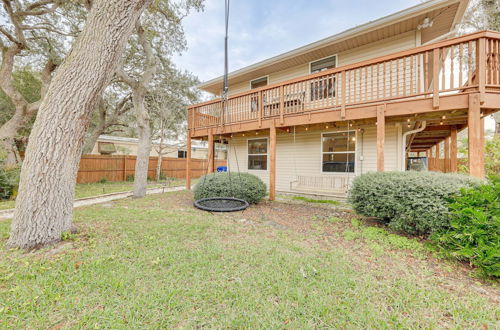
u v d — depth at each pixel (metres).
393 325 1.55
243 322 1.55
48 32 9.58
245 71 8.88
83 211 4.82
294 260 2.49
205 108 8.30
